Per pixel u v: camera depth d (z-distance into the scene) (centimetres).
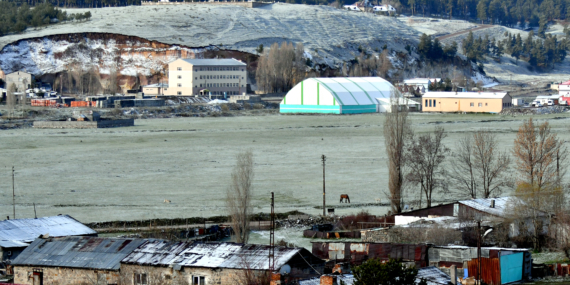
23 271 12781
